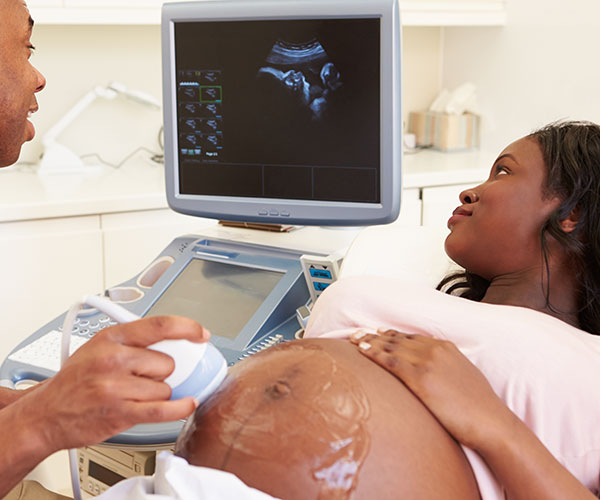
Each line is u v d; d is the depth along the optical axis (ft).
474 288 4.11
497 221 3.61
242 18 4.95
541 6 10.07
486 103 11.18
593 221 3.46
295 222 5.20
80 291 8.14
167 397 2.44
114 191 8.34
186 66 5.22
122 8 8.64
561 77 9.91
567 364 2.99
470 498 2.70
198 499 2.39
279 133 5.09
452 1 10.20
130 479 2.61
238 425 2.70
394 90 4.75
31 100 4.42
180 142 5.37
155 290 5.28
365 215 4.99
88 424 2.38
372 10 4.66
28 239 7.77
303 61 4.92
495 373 3.01
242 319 4.84
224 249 5.51
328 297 3.51
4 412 2.55
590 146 3.51
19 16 4.20
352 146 4.94
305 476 2.53
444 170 9.45
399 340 3.00
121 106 10.19
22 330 7.98
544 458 2.66
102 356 2.36
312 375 2.81
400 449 2.61
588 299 3.52
